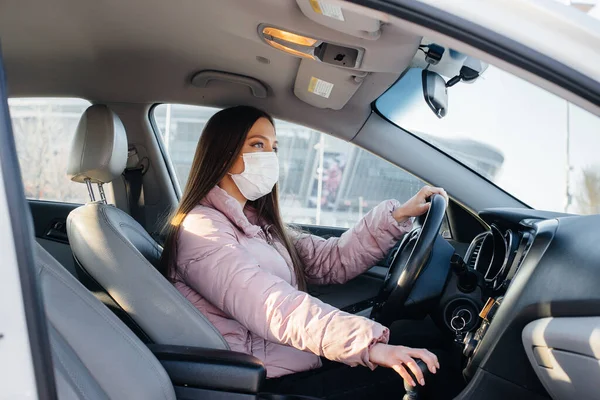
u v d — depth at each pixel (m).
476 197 2.26
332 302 2.40
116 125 1.76
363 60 1.73
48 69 2.06
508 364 1.37
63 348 1.09
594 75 0.79
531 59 0.80
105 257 1.52
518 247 1.55
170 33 1.83
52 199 2.49
